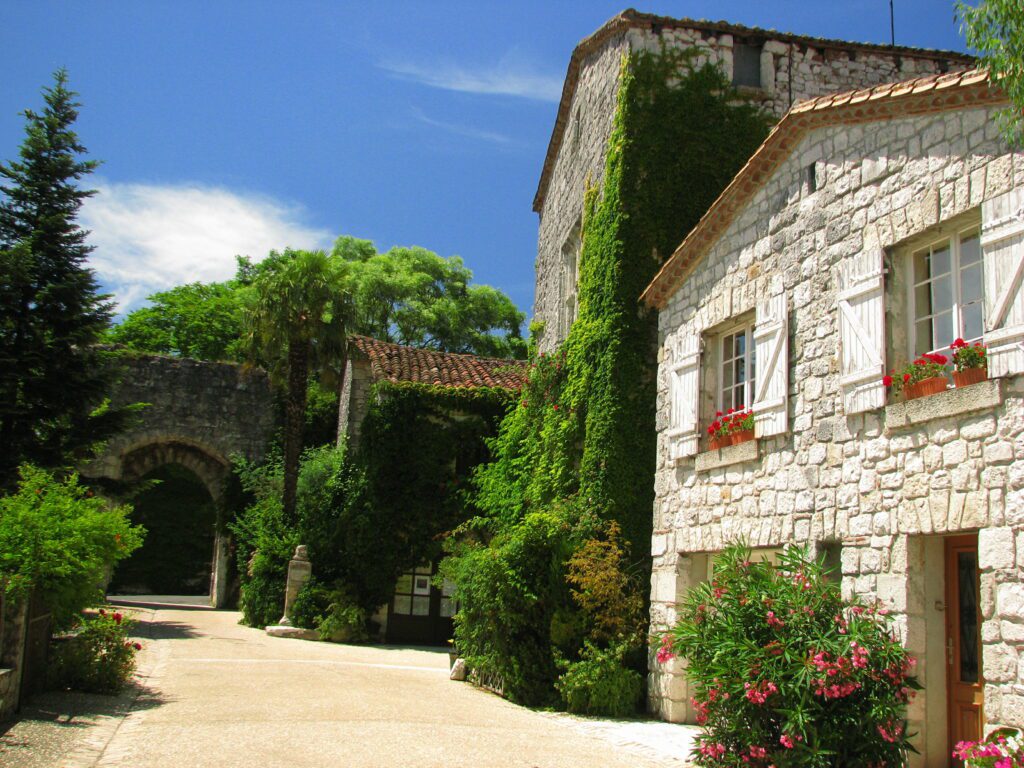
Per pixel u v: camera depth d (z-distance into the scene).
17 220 16.67
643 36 13.67
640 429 12.49
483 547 14.51
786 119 8.77
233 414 24.88
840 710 6.52
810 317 8.51
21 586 8.62
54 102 17.14
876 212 7.74
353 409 21.06
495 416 20.48
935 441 6.84
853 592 7.22
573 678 10.84
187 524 33.84
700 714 7.15
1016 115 5.89
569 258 17.11
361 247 39.34
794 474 8.49
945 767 6.85
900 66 14.41
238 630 18.98
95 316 16.70
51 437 16.33
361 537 19.48
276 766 6.93
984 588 6.25
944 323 7.21
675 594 10.54
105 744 7.48
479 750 8.04
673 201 13.19
